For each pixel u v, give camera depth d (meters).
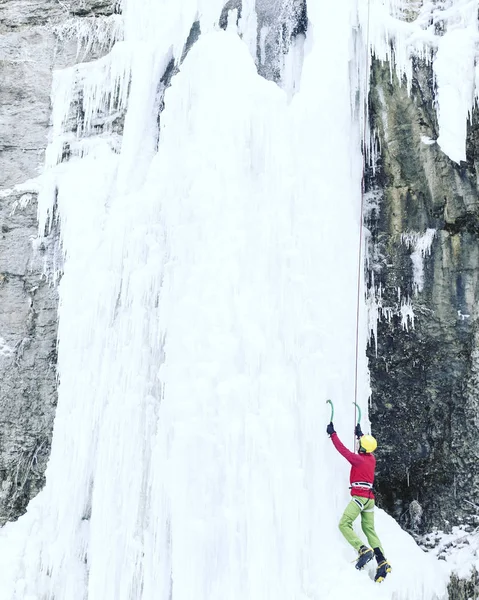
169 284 8.41
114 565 7.86
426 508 8.50
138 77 9.83
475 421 8.38
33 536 8.66
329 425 7.43
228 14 9.85
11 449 9.33
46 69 10.27
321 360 7.84
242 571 7.19
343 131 8.72
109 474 8.22
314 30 9.17
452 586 7.80
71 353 8.95
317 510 7.42
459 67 8.66
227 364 7.67
